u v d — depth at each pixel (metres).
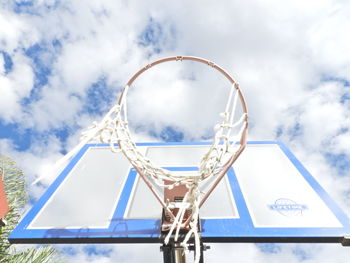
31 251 2.72
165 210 1.54
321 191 1.97
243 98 1.65
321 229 1.58
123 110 1.66
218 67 1.75
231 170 2.31
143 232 1.58
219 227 1.62
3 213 1.73
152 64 1.79
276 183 2.09
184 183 1.49
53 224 1.68
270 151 2.64
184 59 1.78
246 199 1.91
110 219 1.72
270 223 1.65
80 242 1.57
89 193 2.02
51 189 2.08
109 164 2.46
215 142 1.43
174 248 1.45
